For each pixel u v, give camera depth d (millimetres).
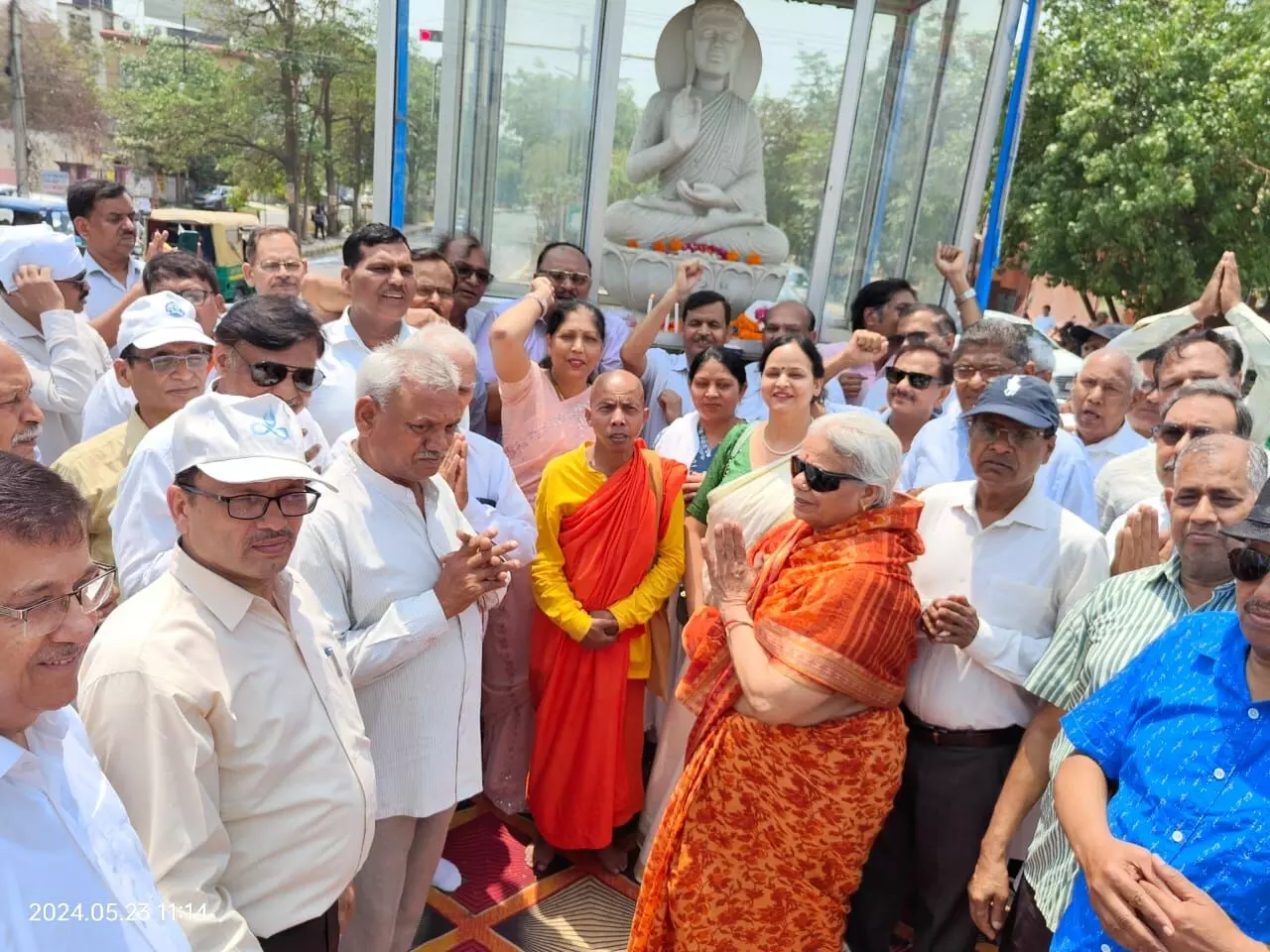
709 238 5551
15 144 18547
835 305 5754
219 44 17547
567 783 3357
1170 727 1750
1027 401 2488
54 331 3623
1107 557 2600
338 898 2043
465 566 2316
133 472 2266
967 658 2576
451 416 2289
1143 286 15672
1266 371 3721
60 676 1255
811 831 2498
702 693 2742
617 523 3295
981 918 2418
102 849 1354
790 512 3135
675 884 2627
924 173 5637
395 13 4516
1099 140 14852
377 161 4680
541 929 3127
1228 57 14344
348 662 2213
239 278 13094
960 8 5320
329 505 2324
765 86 5602
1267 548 1580
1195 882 1629
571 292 4688
